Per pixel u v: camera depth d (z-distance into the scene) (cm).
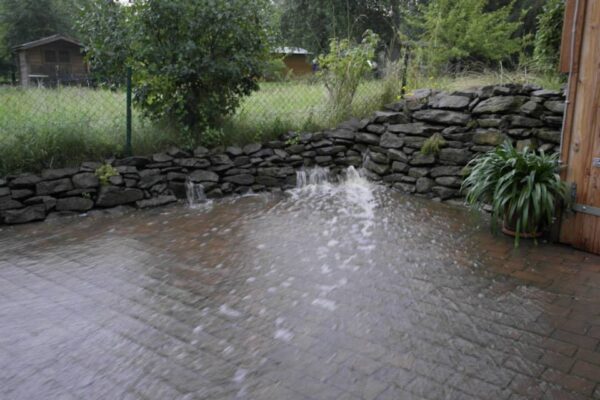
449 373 258
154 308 335
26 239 477
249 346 287
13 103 635
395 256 429
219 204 611
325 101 775
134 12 610
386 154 688
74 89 679
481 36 1337
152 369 265
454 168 611
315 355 276
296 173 690
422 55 935
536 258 422
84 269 404
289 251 443
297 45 2070
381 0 1955
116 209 574
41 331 305
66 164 566
